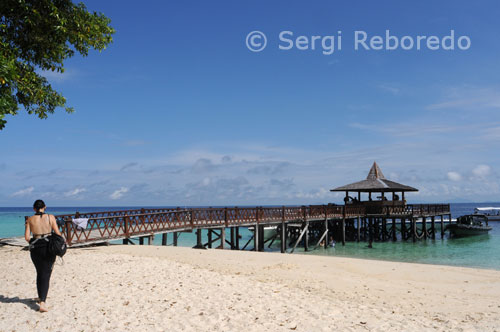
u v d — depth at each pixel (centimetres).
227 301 802
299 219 2988
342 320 697
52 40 1448
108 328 597
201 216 2353
